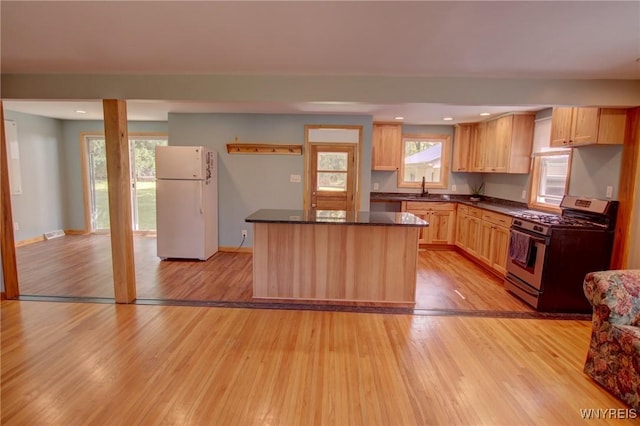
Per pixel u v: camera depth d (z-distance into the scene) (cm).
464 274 454
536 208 454
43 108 504
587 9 175
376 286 349
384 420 189
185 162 470
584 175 365
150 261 488
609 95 295
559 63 259
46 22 201
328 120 519
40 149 595
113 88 310
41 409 191
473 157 587
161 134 634
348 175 543
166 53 253
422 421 189
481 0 168
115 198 326
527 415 195
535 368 240
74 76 310
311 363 241
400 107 436
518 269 369
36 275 418
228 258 506
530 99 300
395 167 590
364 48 238
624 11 176
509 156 473
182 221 480
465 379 227
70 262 473
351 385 218
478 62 262
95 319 302
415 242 342
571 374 234
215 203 527
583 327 302
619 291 217
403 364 242
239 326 294
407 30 206
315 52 247
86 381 216
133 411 191
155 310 323
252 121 523
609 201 320
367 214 377
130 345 260
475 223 505
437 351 260
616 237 316
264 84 308
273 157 530
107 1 176
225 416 189
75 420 184
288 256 348
